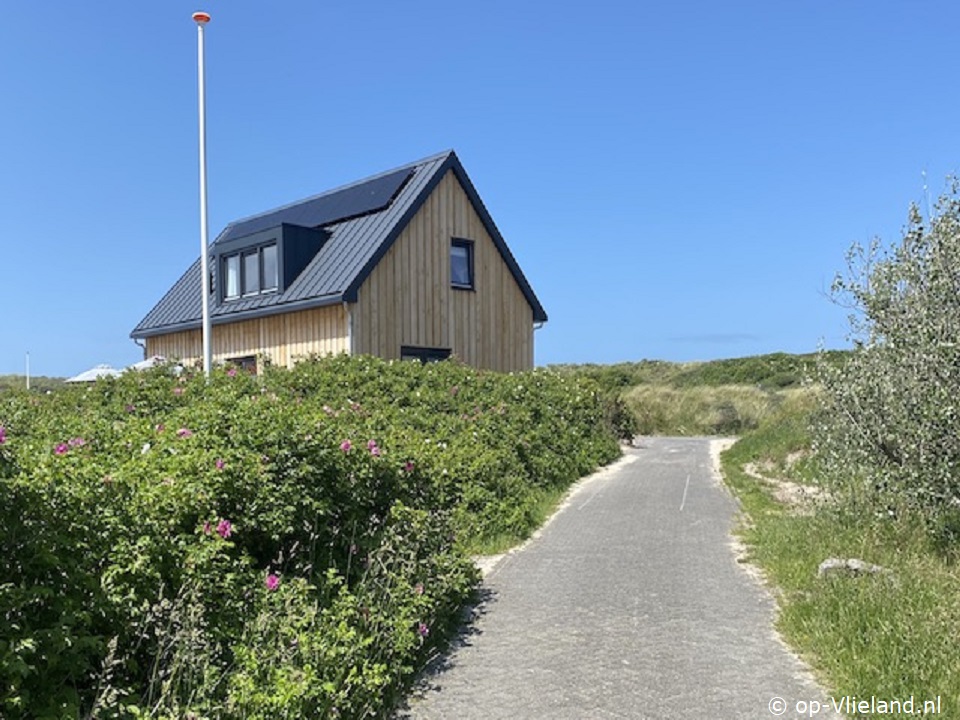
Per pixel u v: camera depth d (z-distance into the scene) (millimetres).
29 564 3287
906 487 6434
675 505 9820
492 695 4211
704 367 39094
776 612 5469
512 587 6297
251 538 4906
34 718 2975
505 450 10828
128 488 4172
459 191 19500
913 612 4684
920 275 6410
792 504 9234
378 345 17391
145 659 3658
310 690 3514
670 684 4273
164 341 23359
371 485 6113
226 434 5508
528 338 21094
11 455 3713
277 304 18203
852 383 6953
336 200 21234
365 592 4906
